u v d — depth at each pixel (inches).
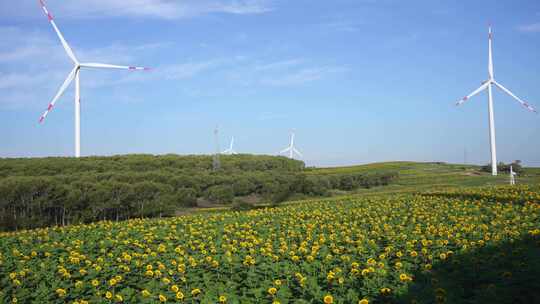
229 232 1040.8
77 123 2508.6
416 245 761.0
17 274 708.7
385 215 1138.0
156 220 1369.3
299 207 1497.3
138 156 3978.8
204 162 3998.5
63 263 788.6
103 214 2177.7
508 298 483.2
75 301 569.0
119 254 859.4
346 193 3056.1
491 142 3462.1
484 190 1557.6
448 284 524.1
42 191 2065.7
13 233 1233.4
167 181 2775.6
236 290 598.9
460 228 852.6
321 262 693.3
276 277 634.2
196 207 2667.3
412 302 476.4
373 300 518.9
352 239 874.8
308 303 521.0
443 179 3395.7
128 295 589.0
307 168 5024.6
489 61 3267.7
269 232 1018.1
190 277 657.6
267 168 4397.1
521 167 3949.3
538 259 560.4
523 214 976.9
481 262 595.5
